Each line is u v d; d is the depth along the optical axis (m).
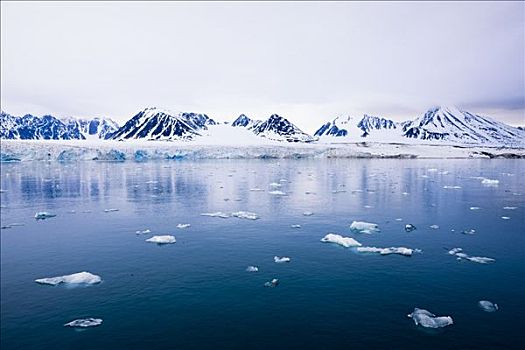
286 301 13.59
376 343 10.98
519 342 10.97
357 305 13.23
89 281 15.42
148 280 15.61
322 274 16.03
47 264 17.59
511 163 86.56
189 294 14.24
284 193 38.28
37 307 13.37
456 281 15.19
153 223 25.44
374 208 30.38
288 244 20.34
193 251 19.27
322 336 11.37
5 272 16.62
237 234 22.42
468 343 10.93
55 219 26.73
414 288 14.55
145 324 12.16
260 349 10.76
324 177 53.41
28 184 44.97
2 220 26.58
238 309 13.05
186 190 40.59
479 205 31.61
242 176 54.56
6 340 11.33
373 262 17.44
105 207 31.25
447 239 21.19
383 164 81.81
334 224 24.86
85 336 11.48
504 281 15.18
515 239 21.06
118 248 19.91
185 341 11.20
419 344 10.91
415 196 36.38
